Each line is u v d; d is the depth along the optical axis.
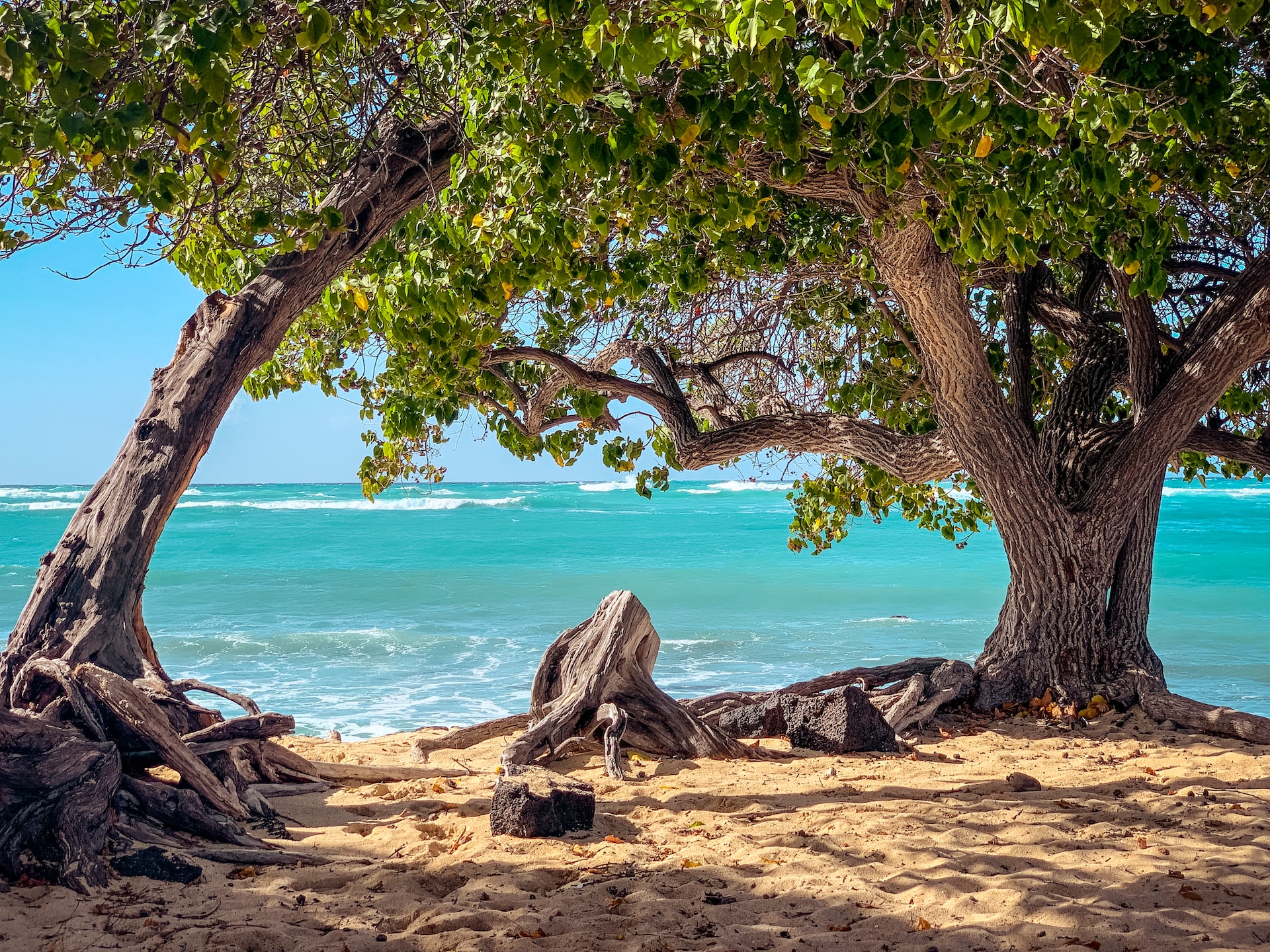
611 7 4.33
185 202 6.49
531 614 21.69
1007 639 8.46
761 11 3.46
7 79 4.00
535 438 10.26
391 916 3.70
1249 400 8.99
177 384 5.36
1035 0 3.56
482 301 6.05
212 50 3.86
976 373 7.83
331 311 6.97
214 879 4.06
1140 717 7.80
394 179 5.86
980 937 3.39
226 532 45.16
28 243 4.83
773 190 7.70
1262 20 6.56
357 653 16.31
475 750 7.37
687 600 24.03
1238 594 24.02
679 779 6.09
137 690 4.55
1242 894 3.79
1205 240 8.74
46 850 3.95
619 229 7.79
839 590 25.52
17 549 37.56
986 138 4.70
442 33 5.57
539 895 3.95
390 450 10.51
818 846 4.50
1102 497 8.12
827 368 10.43
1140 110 4.66
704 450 9.25
